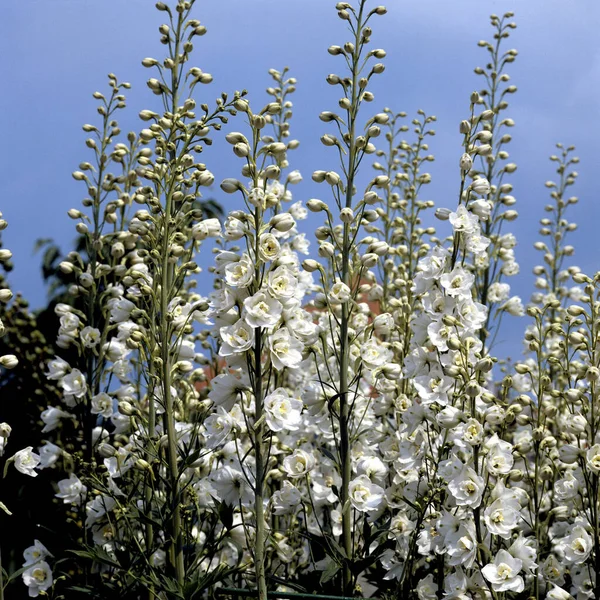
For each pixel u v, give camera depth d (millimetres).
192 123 2559
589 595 2482
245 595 2371
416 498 2461
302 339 2482
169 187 2541
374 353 2547
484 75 3223
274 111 2375
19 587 3121
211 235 2568
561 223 3510
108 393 2807
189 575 2418
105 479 2668
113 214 2871
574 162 3553
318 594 2395
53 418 2777
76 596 2684
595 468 2424
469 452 2369
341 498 2496
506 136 3131
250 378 2322
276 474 2602
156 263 2555
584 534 2463
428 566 2639
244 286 2311
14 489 3197
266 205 2348
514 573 2287
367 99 2549
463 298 2439
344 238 2523
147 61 2754
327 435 2666
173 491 2424
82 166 2893
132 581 2461
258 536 2287
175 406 2760
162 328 2502
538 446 2512
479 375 2461
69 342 2820
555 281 3482
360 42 2562
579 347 2525
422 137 3045
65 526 2992
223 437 2389
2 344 3342
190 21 2787
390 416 2771
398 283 2869
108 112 2910
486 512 2309
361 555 2469
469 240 2486
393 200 3061
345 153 2547
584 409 2510
